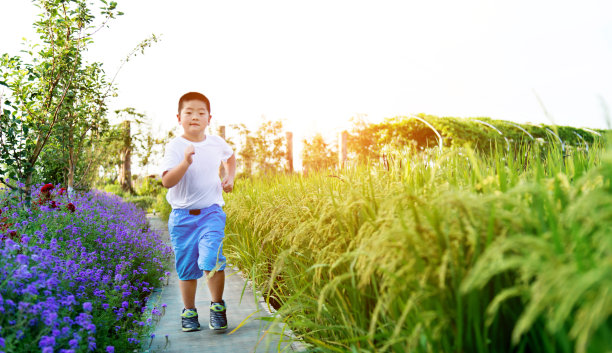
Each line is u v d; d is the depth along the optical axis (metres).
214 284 3.34
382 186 2.87
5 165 5.31
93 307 2.85
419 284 1.65
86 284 3.15
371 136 15.42
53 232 4.19
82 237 4.71
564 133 12.95
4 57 5.25
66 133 7.36
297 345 2.77
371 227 1.99
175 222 3.38
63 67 5.79
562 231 1.43
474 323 1.55
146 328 2.96
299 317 2.79
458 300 1.53
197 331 3.26
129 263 4.15
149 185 18.30
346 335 2.36
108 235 5.10
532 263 1.21
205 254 3.24
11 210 4.57
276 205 4.09
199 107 3.48
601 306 1.06
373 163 3.61
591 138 12.97
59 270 2.82
